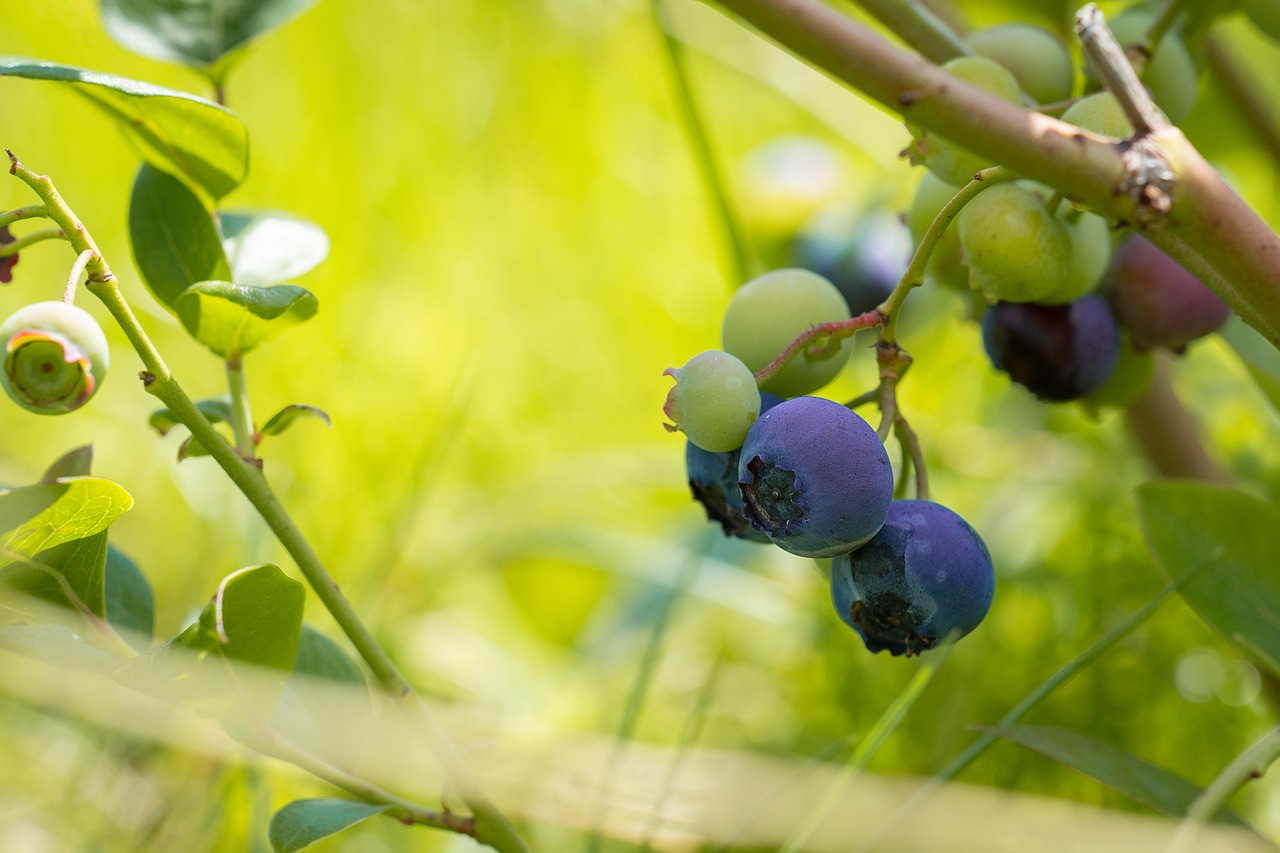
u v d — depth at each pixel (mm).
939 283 532
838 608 491
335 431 755
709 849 551
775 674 658
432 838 570
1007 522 690
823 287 497
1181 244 483
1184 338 532
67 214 477
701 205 954
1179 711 606
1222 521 532
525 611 766
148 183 515
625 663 678
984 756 594
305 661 506
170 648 480
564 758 571
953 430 775
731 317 497
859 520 477
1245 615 529
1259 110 641
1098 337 522
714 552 705
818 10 482
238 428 499
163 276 514
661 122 1002
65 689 519
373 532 719
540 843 574
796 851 528
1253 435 728
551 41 1015
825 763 548
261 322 498
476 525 742
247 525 635
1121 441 696
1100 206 477
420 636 682
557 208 968
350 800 493
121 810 572
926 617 485
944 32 533
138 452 732
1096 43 474
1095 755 517
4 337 470
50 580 486
